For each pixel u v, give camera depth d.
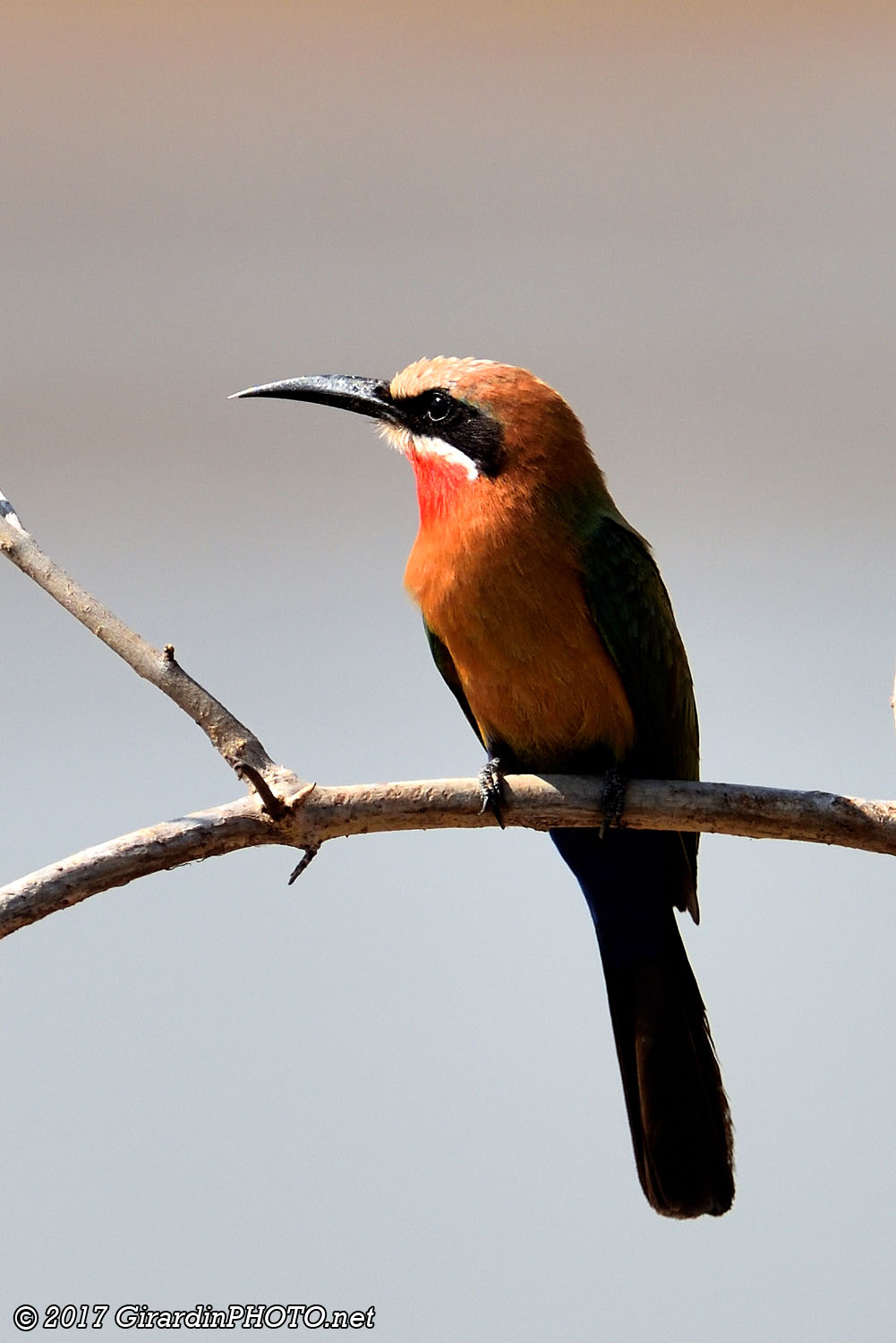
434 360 9.10
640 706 8.83
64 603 7.14
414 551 8.98
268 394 9.31
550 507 8.59
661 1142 9.24
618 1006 9.39
